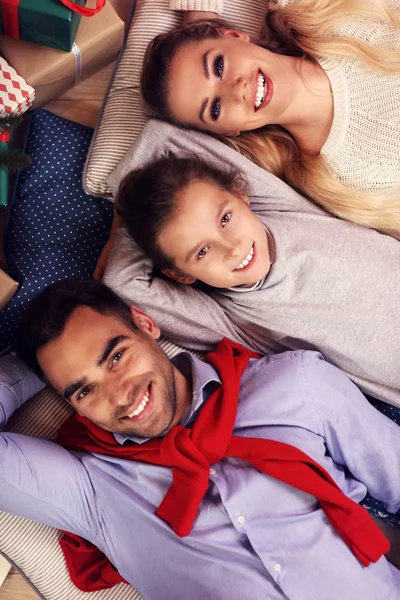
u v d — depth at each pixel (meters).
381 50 1.49
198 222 1.37
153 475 1.35
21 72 1.56
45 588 1.46
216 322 1.54
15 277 1.61
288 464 1.28
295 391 1.37
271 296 1.49
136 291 1.51
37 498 1.31
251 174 1.55
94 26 1.58
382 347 1.46
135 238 1.47
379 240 1.51
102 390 1.31
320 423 1.37
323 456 1.37
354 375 1.52
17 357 1.50
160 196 1.37
